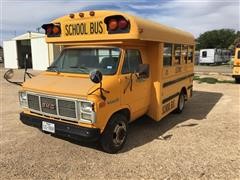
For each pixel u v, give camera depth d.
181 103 8.48
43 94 5.01
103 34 5.21
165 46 6.53
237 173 4.40
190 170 4.50
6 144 5.58
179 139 6.03
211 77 20.77
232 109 9.10
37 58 31.28
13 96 11.34
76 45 5.81
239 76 16.70
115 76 5.00
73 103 4.64
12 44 33.78
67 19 5.63
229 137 6.14
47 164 4.70
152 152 5.26
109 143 4.98
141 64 5.55
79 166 4.63
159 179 4.20
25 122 5.41
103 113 4.64
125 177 4.26
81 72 5.29
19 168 4.54
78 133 4.61
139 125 7.12
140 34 5.01
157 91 6.25
